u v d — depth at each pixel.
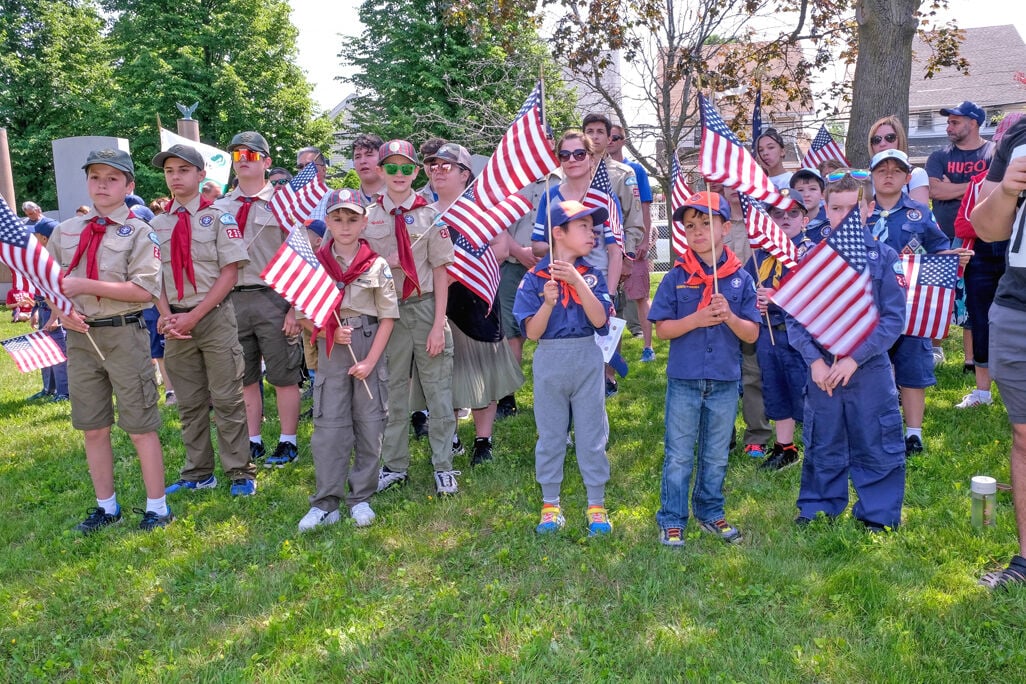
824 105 12.76
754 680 2.81
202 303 4.77
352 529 4.34
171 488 5.17
